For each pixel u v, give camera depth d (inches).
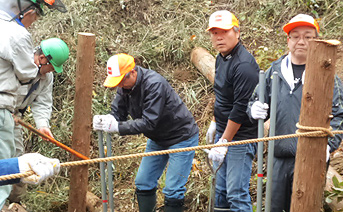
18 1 136.1
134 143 217.8
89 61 161.9
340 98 113.9
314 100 99.0
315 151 101.0
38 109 165.5
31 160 86.9
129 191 197.3
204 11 263.0
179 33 249.8
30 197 189.3
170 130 145.6
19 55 135.2
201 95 231.8
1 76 134.0
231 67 134.5
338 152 172.1
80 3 252.7
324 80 97.6
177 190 148.3
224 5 268.2
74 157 167.3
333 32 233.0
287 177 121.8
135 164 210.4
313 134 99.4
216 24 132.0
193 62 240.1
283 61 121.2
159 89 137.8
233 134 136.7
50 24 241.4
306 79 99.6
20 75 138.7
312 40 97.1
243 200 138.6
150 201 155.3
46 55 150.6
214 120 157.8
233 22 133.5
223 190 149.4
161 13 262.1
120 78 134.8
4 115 137.1
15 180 87.7
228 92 138.8
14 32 133.1
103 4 258.4
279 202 123.8
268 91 123.0
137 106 144.4
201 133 212.5
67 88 223.9
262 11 258.1
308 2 247.9
